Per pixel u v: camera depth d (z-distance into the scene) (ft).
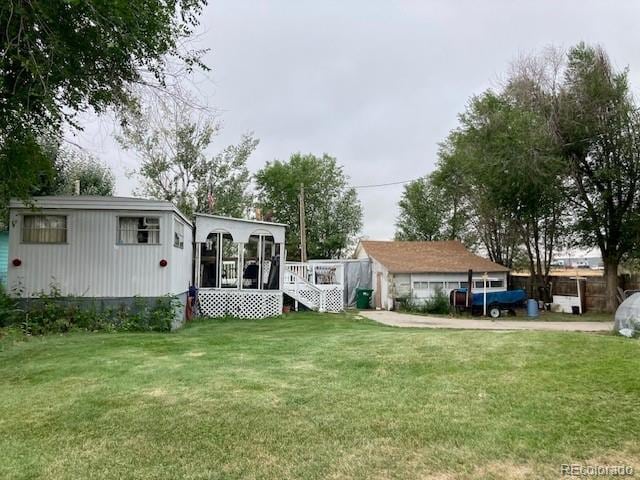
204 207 93.40
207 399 15.37
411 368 18.95
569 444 11.22
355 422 13.03
